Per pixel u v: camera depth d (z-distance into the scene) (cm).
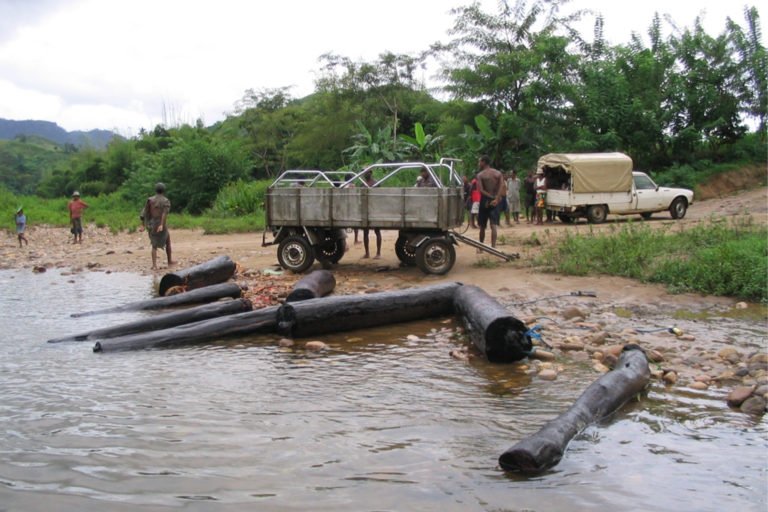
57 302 1147
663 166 3431
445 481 456
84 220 3309
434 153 3244
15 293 1241
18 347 836
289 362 754
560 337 829
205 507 420
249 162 4147
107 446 516
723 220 1688
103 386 668
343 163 4256
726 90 3484
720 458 492
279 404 610
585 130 3175
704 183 3272
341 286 1170
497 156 3136
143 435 537
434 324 940
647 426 553
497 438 530
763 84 3425
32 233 2666
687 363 717
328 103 4403
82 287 1307
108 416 580
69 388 662
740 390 604
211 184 3912
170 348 827
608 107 3259
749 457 493
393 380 680
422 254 1230
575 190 2220
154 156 4678
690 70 3469
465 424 559
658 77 3428
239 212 3031
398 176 2941
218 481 456
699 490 443
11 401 622
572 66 3238
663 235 1377
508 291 1098
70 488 445
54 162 11575
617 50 3562
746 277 1045
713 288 1068
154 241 1510
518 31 3225
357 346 825
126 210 4031
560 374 693
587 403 562
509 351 732
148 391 651
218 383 676
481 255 1408
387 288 1144
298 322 864
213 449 509
